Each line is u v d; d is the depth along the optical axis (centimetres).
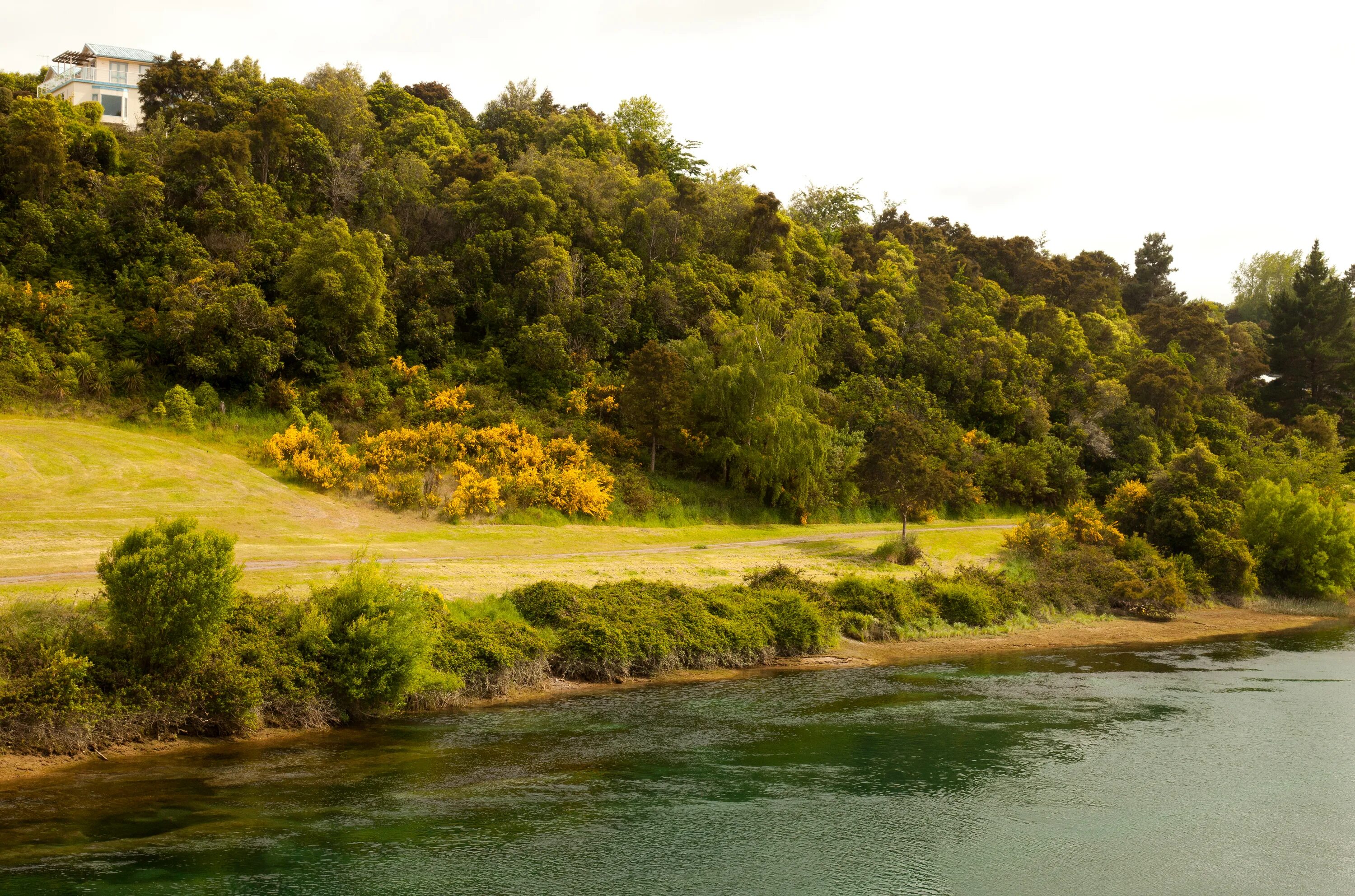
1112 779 1817
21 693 1625
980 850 1441
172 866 1228
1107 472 8175
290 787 1574
